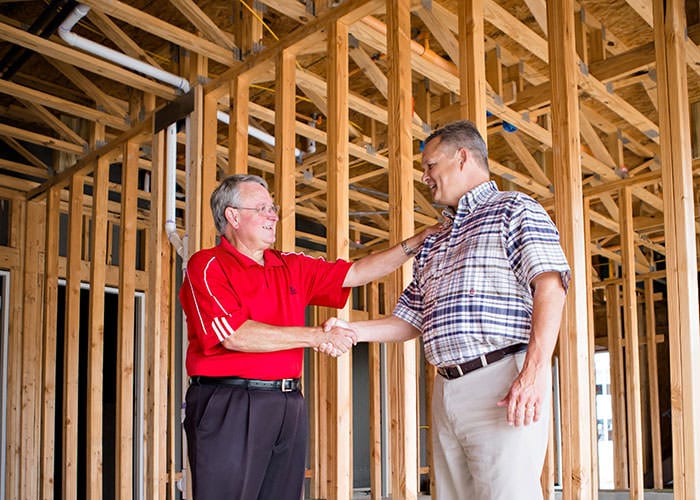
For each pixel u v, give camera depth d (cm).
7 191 565
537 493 179
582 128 543
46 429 531
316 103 460
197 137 402
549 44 269
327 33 330
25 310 559
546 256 177
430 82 514
